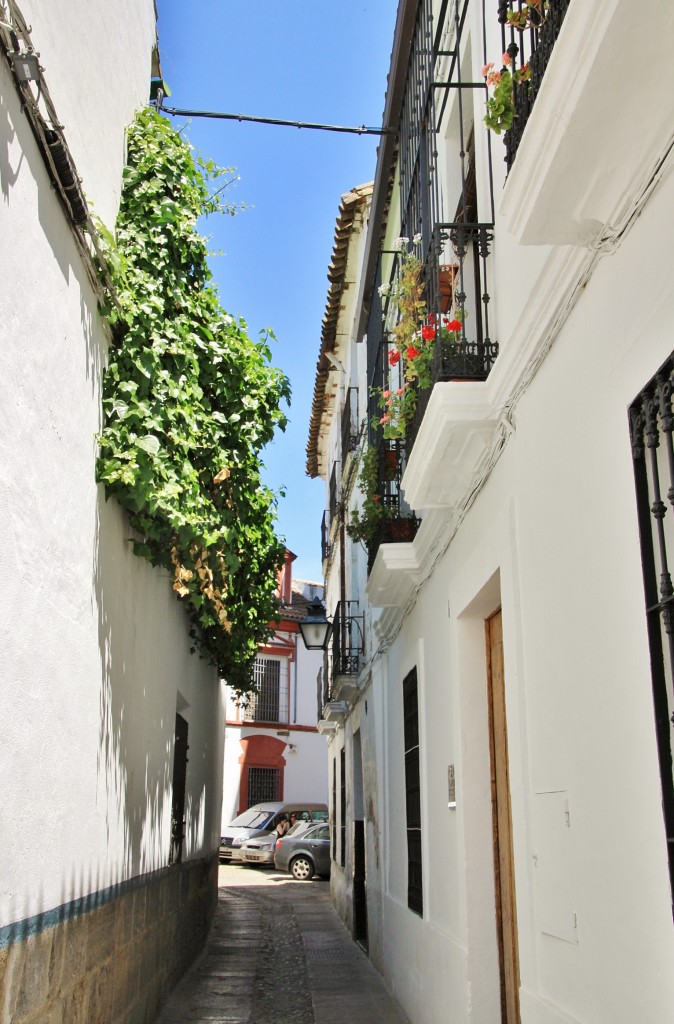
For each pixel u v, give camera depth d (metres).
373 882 10.36
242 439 7.37
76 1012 4.41
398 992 8.09
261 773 30.11
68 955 4.25
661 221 2.88
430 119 6.31
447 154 6.60
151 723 6.68
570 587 3.66
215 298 7.18
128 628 5.78
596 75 2.71
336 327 14.98
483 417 4.78
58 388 4.20
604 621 3.28
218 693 12.79
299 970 9.91
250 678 12.61
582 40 2.69
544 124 3.00
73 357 4.50
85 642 4.64
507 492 4.67
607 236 3.26
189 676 8.95
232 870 25.14
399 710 8.73
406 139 7.03
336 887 15.80
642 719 2.94
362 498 12.42
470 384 4.78
